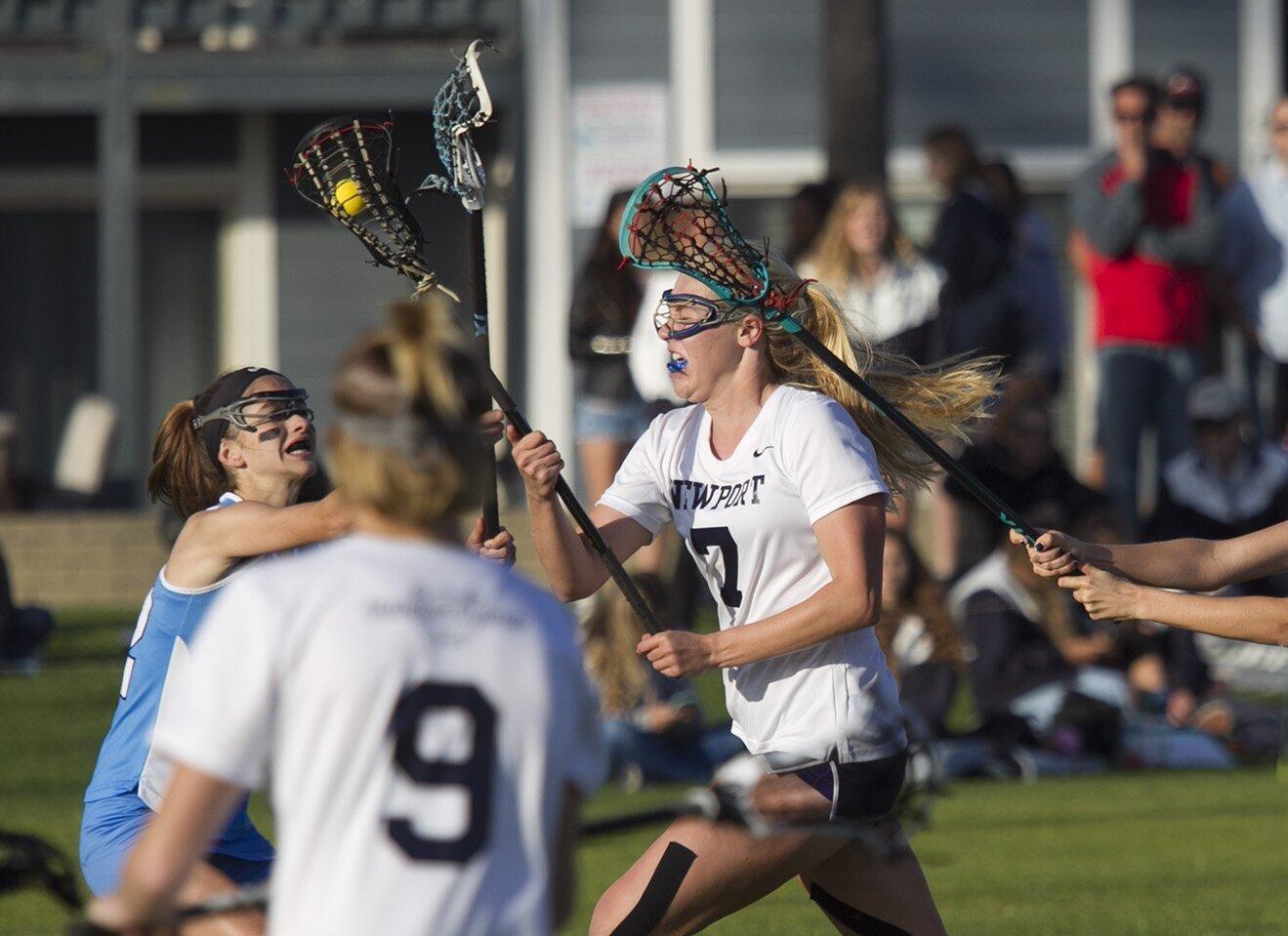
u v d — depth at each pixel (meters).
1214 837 28.56
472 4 60.09
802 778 16.16
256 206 66.25
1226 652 40.72
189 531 17.02
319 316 66.56
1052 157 58.66
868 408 17.75
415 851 10.88
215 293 66.94
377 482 11.28
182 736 10.98
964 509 40.47
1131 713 36.34
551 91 58.03
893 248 37.84
